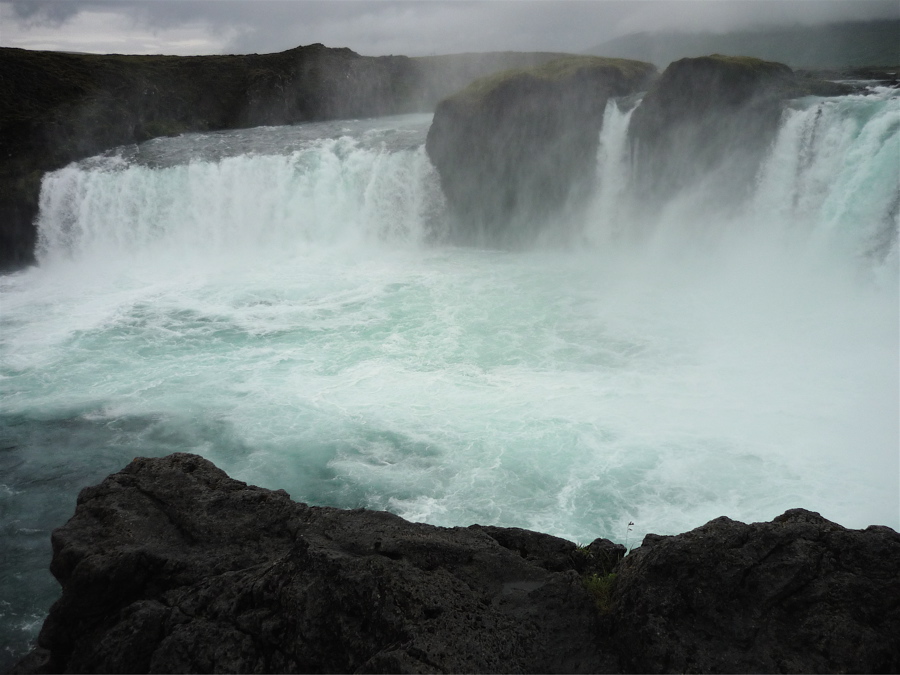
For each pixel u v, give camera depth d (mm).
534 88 35906
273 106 60312
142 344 24484
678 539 8133
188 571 8961
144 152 46656
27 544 15062
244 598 8344
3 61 49188
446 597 7961
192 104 57312
